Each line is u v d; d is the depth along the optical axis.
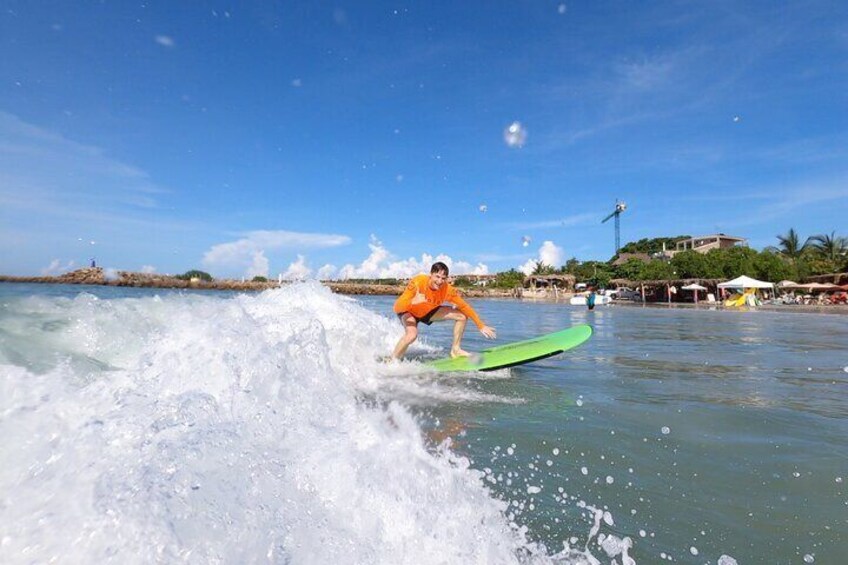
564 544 1.38
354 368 3.90
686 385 3.62
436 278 4.38
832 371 4.33
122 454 1.44
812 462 2.05
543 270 63.88
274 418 1.98
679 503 1.65
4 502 1.20
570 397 3.16
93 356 2.81
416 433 2.25
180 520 1.20
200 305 4.57
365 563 1.22
